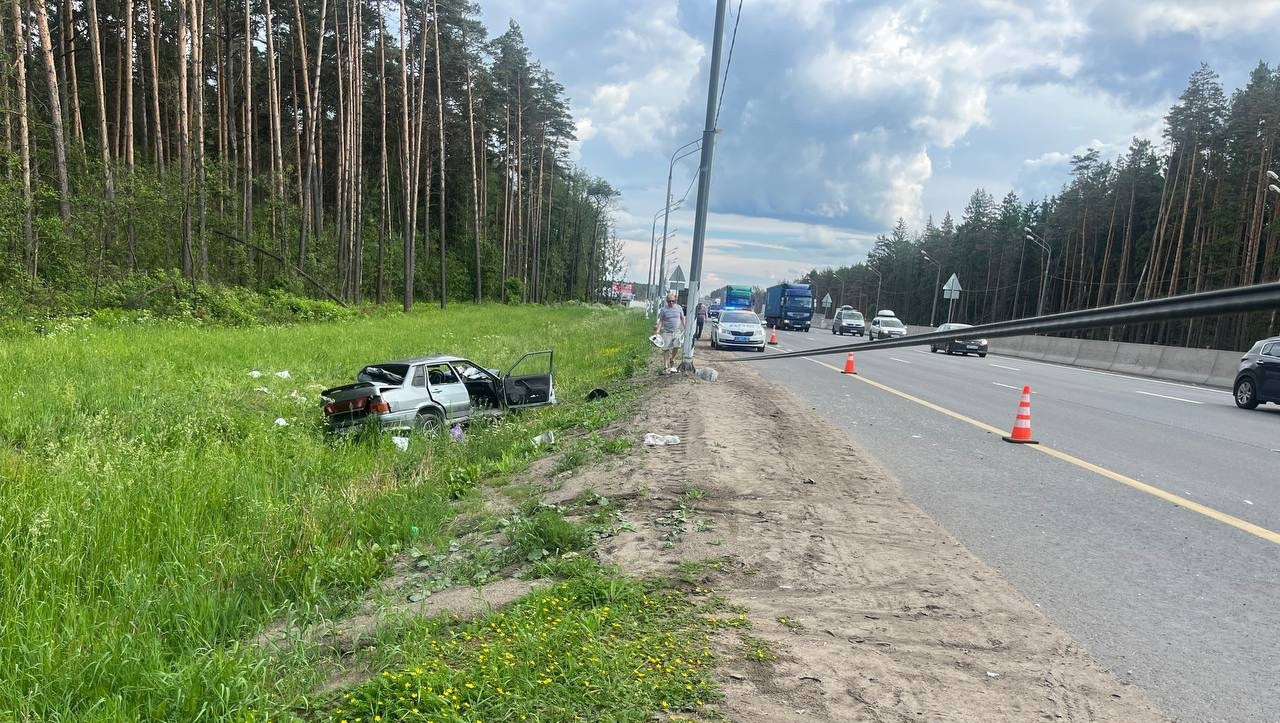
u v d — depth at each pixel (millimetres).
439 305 49969
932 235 98188
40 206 20938
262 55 40938
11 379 10719
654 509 6156
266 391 12203
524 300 68812
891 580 4672
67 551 5180
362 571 5281
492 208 71250
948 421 11195
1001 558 5129
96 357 13227
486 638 3809
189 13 25594
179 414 9750
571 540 5383
